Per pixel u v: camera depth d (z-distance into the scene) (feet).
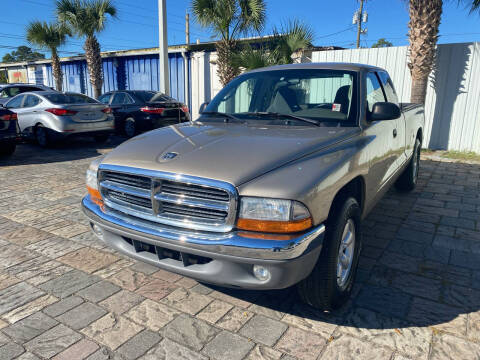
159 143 9.64
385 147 12.52
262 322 9.14
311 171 8.11
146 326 9.01
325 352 8.12
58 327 8.98
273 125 11.15
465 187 20.86
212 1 37.76
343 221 8.81
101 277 11.27
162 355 8.07
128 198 9.13
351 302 9.98
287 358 7.95
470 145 30.81
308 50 40.16
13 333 8.77
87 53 57.11
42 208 17.54
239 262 7.68
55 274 11.44
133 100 39.19
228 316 9.37
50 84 76.28
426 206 17.69
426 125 32.12
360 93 11.61
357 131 10.77
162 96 41.11
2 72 86.84
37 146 34.86
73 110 31.68
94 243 13.67
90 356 8.05
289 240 7.50
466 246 13.41
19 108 34.12
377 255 12.69
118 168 8.99
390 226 15.26
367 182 10.84
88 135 32.91
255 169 7.91
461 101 30.50
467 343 8.38
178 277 11.27
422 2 27.76
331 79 12.11
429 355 8.02
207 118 12.39
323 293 8.83
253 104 12.43
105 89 63.21
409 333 8.71
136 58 57.98
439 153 30.53
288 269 7.58
